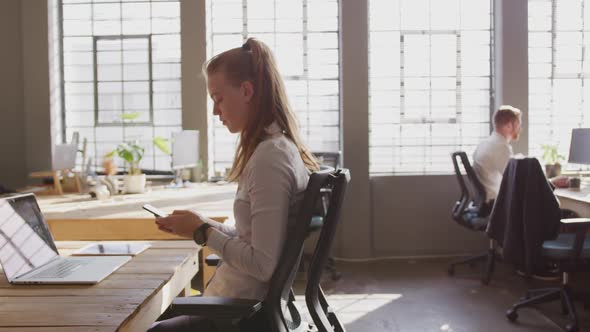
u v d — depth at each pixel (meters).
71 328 1.14
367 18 5.30
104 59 5.68
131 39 5.65
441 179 5.44
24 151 5.46
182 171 5.26
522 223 3.31
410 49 5.54
